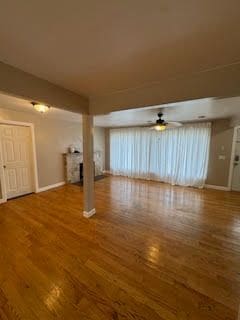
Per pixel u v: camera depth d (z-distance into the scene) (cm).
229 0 88
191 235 245
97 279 165
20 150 408
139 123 541
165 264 186
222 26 108
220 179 477
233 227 268
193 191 461
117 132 651
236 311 134
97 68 170
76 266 182
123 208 343
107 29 112
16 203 364
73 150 540
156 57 149
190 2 90
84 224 275
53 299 144
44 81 198
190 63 159
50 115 427
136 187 498
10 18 102
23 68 170
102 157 693
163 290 153
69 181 532
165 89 200
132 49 137
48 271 175
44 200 384
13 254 201
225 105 292
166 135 541
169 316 131
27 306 138
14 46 132
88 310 135
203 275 171
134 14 99
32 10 96
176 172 527
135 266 183
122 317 129
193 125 490
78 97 251
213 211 329
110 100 249
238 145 451
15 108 354
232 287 157
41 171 452
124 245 220
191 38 122
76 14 99
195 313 133
